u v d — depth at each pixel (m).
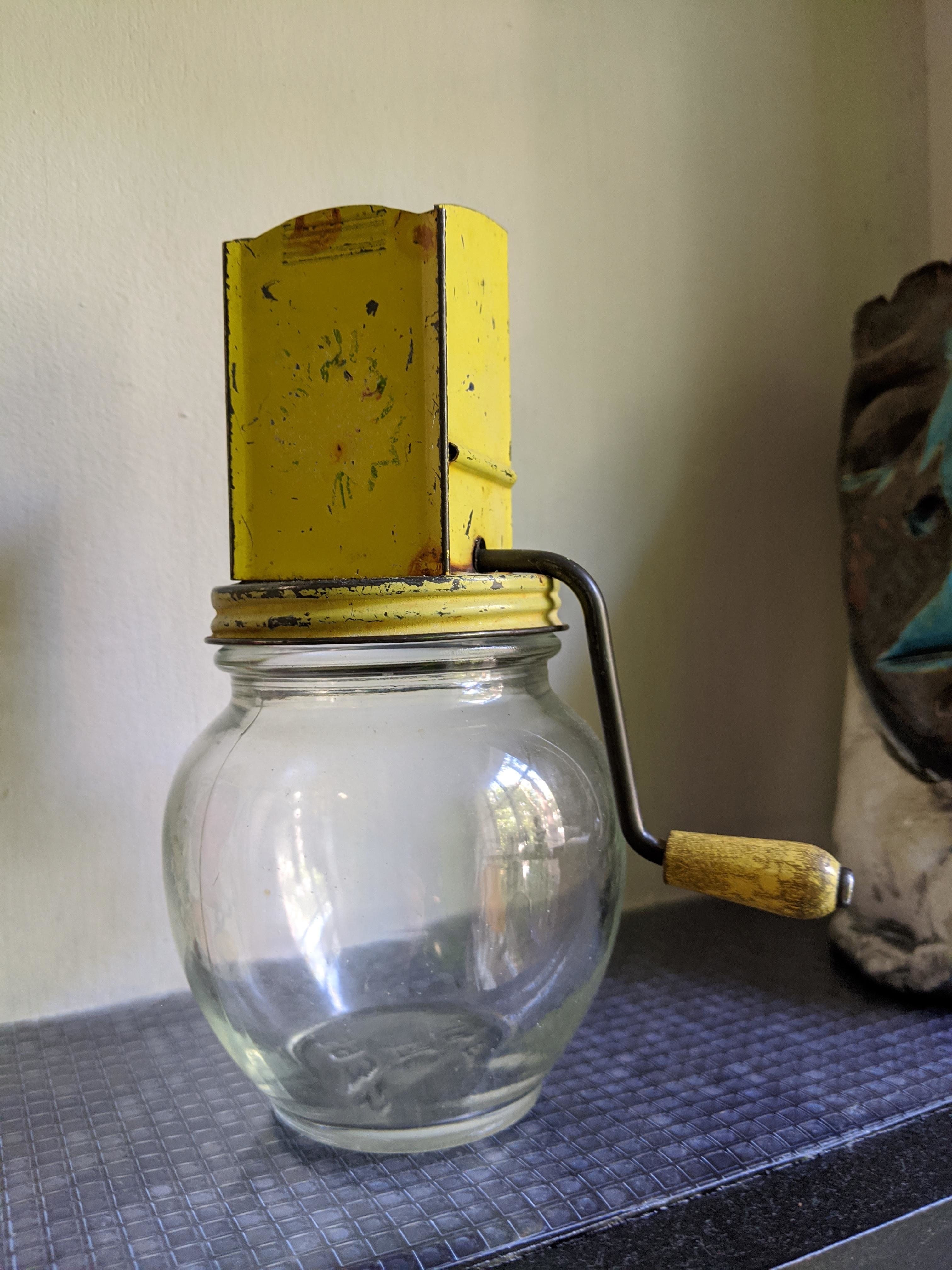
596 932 0.41
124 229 0.53
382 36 0.59
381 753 0.42
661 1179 0.37
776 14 0.70
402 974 0.46
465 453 0.38
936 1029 0.50
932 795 0.53
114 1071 0.47
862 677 0.57
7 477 0.51
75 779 0.53
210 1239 0.34
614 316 0.66
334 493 0.39
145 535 0.54
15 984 0.53
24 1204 0.36
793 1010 0.52
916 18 0.75
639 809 0.42
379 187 0.59
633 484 0.67
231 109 0.55
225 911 0.40
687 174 0.68
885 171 0.75
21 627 0.52
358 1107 0.38
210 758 0.42
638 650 0.67
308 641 0.35
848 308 0.74
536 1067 0.40
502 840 0.41
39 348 0.51
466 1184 0.37
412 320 0.38
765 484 0.71
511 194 0.62
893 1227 0.34
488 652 0.40
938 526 0.52
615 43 0.65
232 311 0.40
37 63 0.51
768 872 0.36
